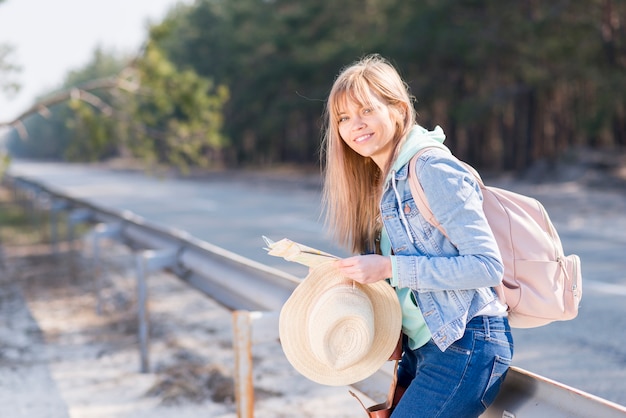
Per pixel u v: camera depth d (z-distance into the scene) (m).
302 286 2.32
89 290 9.00
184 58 54.44
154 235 6.44
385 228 2.29
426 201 2.16
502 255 2.23
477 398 2.18
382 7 38.03
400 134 2.35
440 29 30.16
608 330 6.11
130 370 5.45
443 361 2.21
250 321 3.36
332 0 43.75
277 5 49.34
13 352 6.00
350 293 2.28
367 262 2.16
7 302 8.30
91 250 13.04
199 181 41.75
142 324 5.40
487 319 2.19
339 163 2.53
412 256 2.14
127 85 14.84
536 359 5.41
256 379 5.11
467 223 2.09
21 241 15.07
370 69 2.35
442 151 2.18
